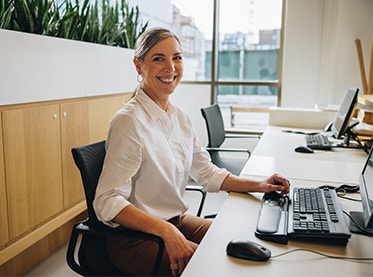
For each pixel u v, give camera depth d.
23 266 2.23
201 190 1.72
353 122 2.63
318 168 1.92
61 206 2.41
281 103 4.32
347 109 2.48
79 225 1.29
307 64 4.15
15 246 1.99
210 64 4.49
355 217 1.23
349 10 3.95
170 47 1.48
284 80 4.25
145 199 1.43
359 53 3.75
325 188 1.50
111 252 1.38
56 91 2.25
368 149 2.35
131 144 1.32
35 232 2.16
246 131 4.49
